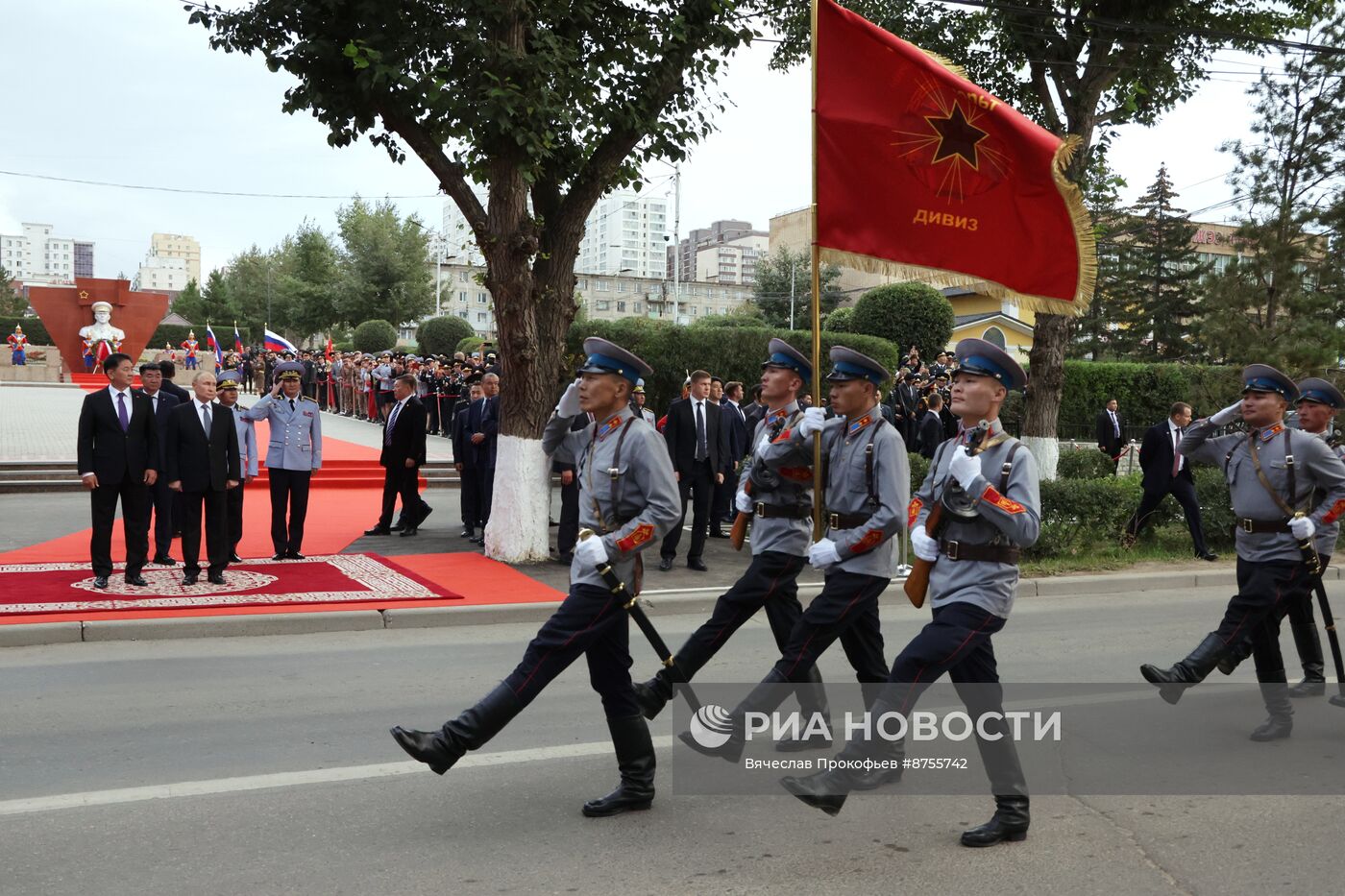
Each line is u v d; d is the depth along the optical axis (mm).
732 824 4547
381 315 54719
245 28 10312
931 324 32562
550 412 11766
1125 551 12500
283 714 6137
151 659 7512
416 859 4129
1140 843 4395
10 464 16859
